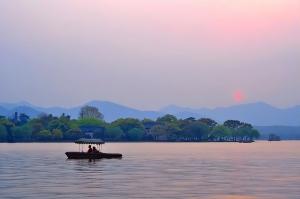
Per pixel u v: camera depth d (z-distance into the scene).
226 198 93.50
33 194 96.44
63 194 96.69
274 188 107.81
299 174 140.38
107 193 98.25
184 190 103.56
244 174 140.38
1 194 96.31
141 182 118.06
